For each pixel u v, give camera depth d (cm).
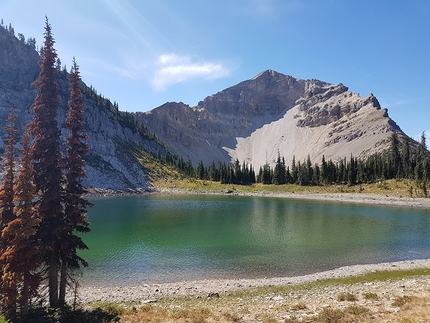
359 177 14750
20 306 1725
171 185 17812
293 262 3334
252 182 19525
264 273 2958
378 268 3023
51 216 1831
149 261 3372
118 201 10875
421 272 2827
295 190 15188
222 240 4438
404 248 3981
